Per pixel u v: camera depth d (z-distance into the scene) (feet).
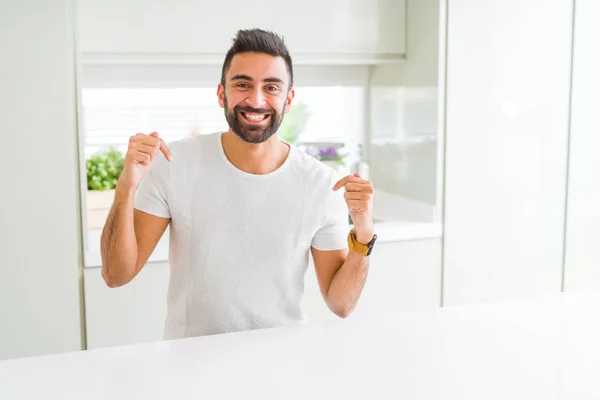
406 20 9.72
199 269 5.15
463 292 9.48
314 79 10.66
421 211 9.60
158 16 8.64
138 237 5.18
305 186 5.27
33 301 7.75
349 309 5.38
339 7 9.38
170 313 5.36
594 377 3.85
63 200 7.68
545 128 9.58
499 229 9.55
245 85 4.87
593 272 10.19
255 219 5.17
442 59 9.00
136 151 4.68
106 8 8.45
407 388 3.68
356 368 3.95
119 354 4.17
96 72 9.55
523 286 9.80
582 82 9.66
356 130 11.03
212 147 5.26
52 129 7.56
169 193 5.16
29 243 7.66
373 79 10.84
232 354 4.18
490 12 9.10
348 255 5.22
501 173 9.45
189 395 3.59
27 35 7.36
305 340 4.43
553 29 9.41
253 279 5.18
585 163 9.86
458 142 9.20
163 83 9.85
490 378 3.82
